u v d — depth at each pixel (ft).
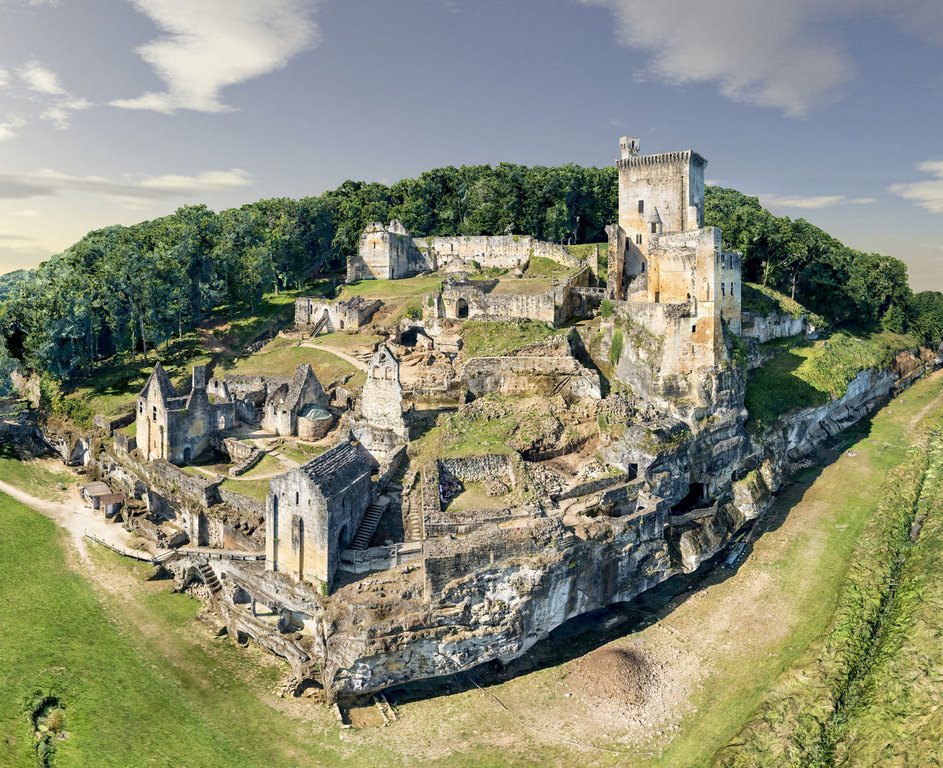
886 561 260.01
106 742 171.83
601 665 208.85
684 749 182.19
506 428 264.52
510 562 200.95
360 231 516.73
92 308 363.76
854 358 410.93
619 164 360.89
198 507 240.32
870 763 175.01
